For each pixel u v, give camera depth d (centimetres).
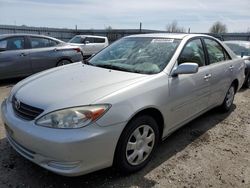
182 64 323
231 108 551
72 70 347
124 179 287
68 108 244
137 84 286
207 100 411
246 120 485
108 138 251
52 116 243
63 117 240
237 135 417
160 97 301
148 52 362
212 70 410
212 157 344
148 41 388
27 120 256
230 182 292
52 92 271
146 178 291
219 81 434
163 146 367
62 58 827
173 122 338
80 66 368
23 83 323
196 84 365
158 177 294
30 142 247
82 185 275
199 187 281
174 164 321
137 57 358
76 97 256
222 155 350
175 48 356
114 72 324
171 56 343
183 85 338
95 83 287
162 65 332
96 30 2488
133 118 278
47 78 319
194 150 359
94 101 250
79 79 303
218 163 329
